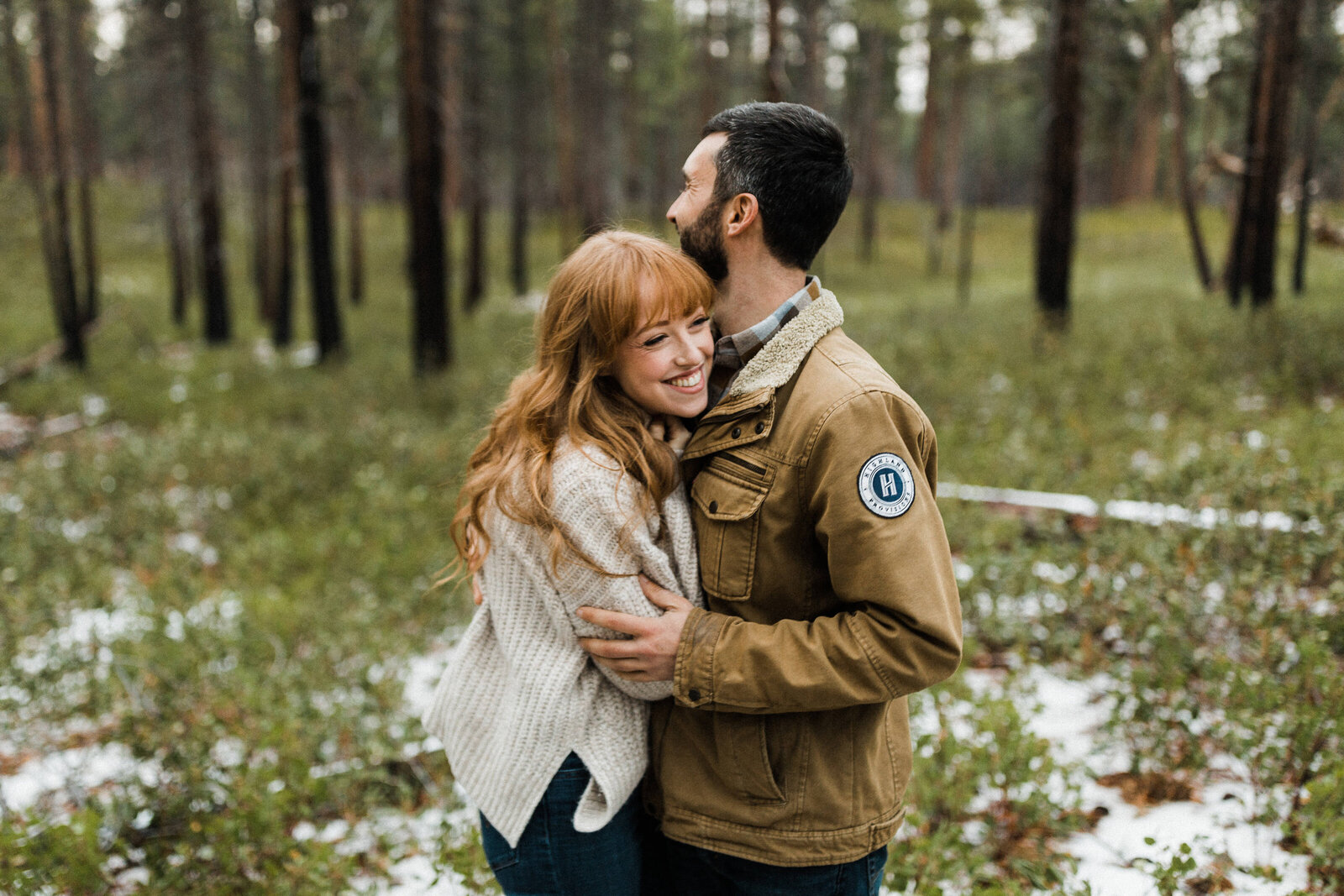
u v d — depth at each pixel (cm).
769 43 1128
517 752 156
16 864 275
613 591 149
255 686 388
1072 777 306
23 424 1246
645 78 3831
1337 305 1242
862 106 3916
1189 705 307
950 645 137
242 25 2245
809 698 140
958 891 249
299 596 528
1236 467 457
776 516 146
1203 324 1118
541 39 3041
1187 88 2014
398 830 311
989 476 627
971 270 3438
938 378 930
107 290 2647
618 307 146
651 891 179
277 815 288
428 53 1237
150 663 410
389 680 395
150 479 779
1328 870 236
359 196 2675
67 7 1853
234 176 3903
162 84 2028
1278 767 265
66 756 382
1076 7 1237
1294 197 1631
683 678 145
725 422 152
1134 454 662
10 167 3203
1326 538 382
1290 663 318
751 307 158
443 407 1082
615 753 156
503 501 152
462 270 3341
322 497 735
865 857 157
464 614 505
